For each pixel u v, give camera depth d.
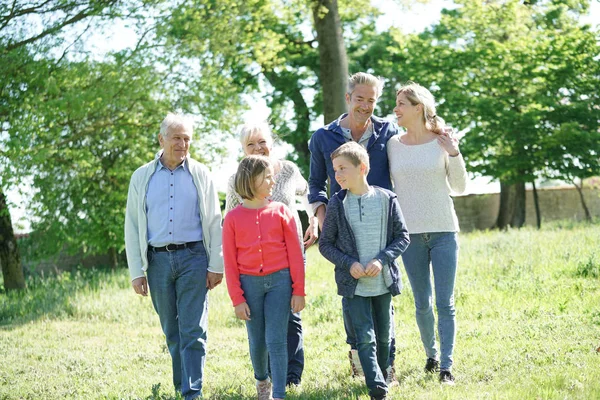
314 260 13.98
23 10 15.46
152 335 9.16
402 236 4.68
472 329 6.98
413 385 5.02
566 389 4.46
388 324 4.79
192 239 5.16
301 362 5.49
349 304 4.65
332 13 15.53
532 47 26.58
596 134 25.86
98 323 10.42
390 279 4.63
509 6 20.48
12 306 12.45
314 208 5.45
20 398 6.05
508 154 27.23
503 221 30.28
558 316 7.10
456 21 27.66
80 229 18.78
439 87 27.84
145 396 5.58
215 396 5.23
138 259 5.21
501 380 4.92
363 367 4.58
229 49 17.66
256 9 17.45
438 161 5.21
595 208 33.72
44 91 15.39
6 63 14.82
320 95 28.44
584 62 26.53
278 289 4.66
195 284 5.12
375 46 28.94
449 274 5.20
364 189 4.71
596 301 7.63
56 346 8.68
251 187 4.64
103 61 16.16
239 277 4.71
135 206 5.25
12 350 8.52
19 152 14.53
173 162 5.25
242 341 8.08
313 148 5.53
